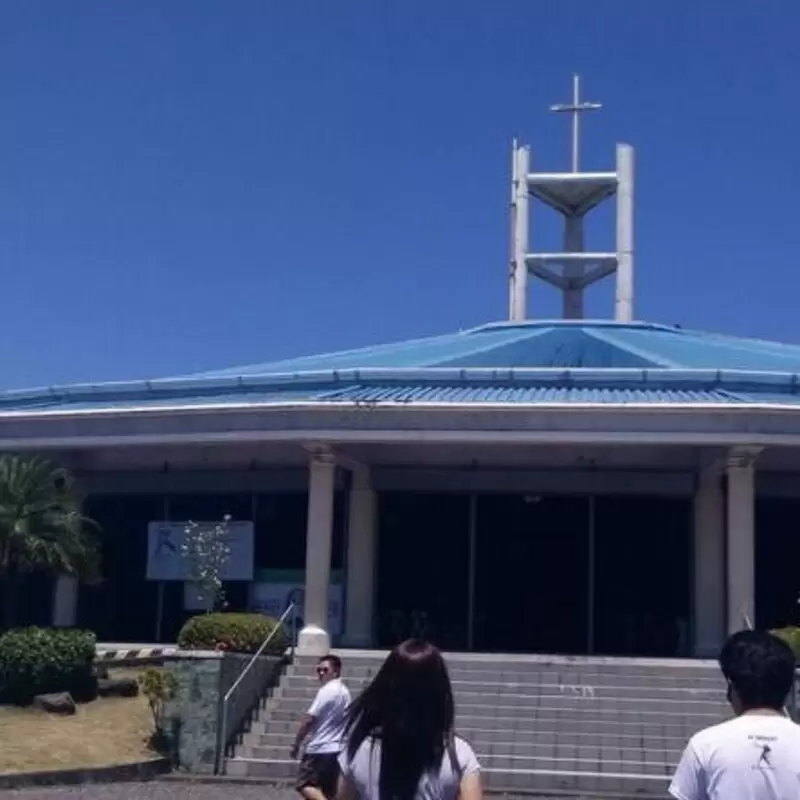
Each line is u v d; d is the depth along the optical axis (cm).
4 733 2203
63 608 3281
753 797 522
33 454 3195
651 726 2314
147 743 2255
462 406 2797
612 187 3938
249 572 3244
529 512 3206
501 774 2195
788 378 3030
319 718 1377
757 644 552
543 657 2577
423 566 3209
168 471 3334
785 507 3181
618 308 3875
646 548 3170
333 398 2942
